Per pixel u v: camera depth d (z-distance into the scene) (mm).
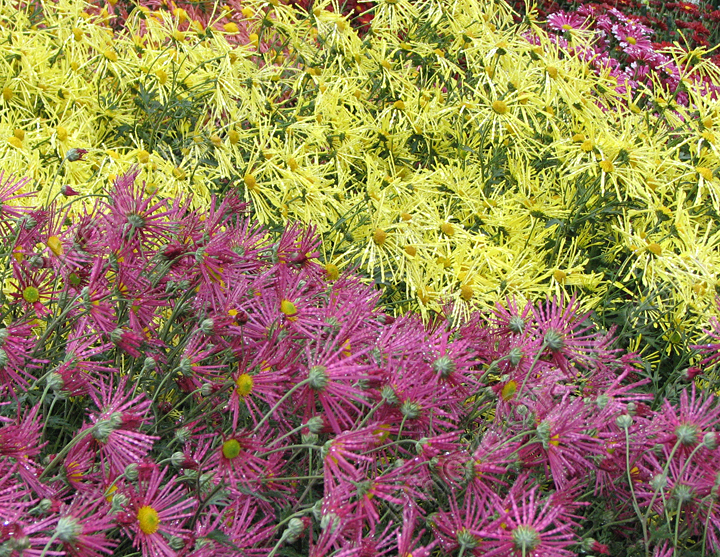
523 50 3088
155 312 1583
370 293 1671
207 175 2412
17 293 1394
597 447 1312
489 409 1551
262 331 1364
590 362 1574
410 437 1406
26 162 2170
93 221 1402
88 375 1262
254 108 2672
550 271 2354
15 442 1113
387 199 2475
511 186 2801
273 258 1514
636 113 3088
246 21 3400
